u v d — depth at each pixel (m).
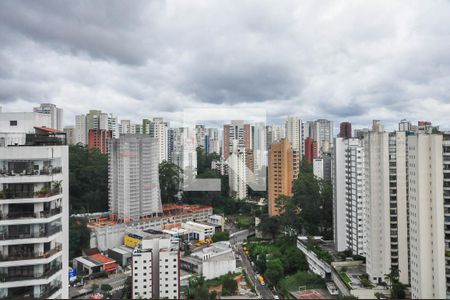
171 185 182.00
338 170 114.19
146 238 97.62
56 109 134.38
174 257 88.00
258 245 132.88
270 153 152.50
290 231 138.75
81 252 126.75
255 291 97.00
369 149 88.69
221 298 49.94
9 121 56.16
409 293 78.31
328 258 103.75
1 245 46.66
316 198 144.62
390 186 87.12
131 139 147.50
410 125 107.62
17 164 49.78
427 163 69.94
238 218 175.75
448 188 70.62
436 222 68.56
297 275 105.94
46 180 49.28
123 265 121.50
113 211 149.50
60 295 51.06
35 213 48.12
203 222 161.25
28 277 47.56
